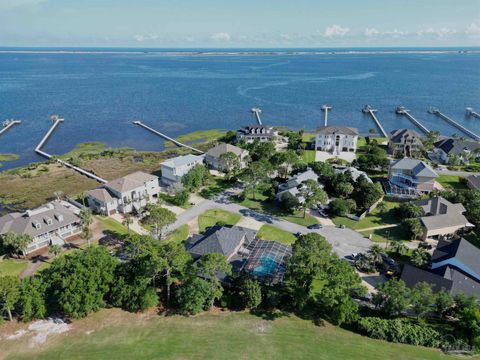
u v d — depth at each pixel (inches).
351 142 5979.3
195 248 2935.5
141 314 2412.6
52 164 5526.6
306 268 2372.0
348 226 3663.9
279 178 4803.2
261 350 2105.1
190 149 6294.3
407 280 2662.4
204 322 2342.5
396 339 2183.8
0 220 3341.5
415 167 4439.0
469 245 2945.4
